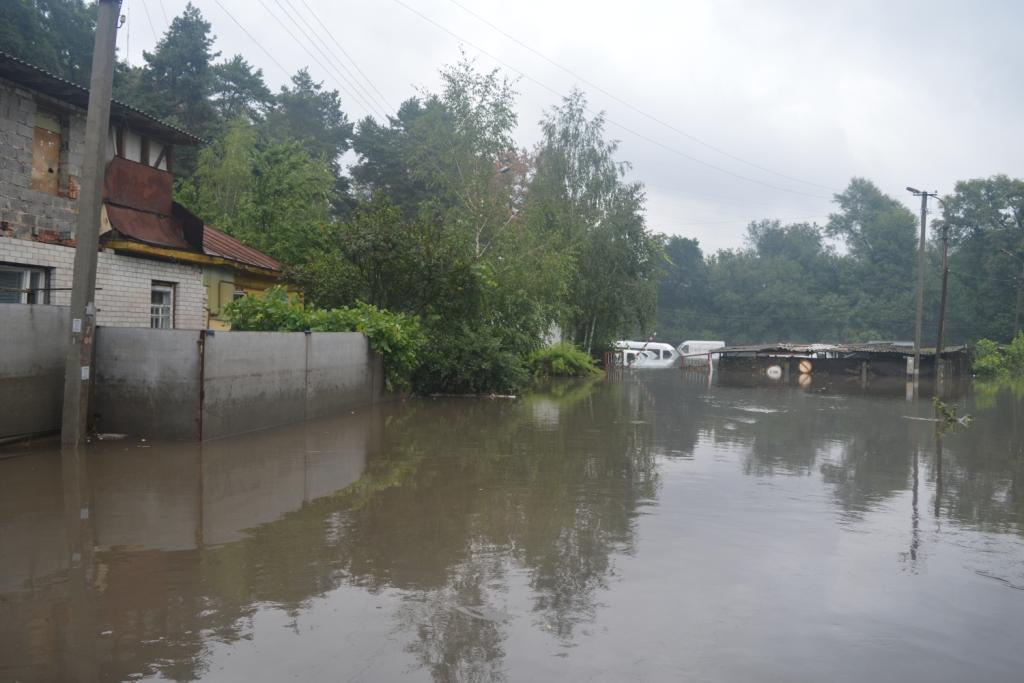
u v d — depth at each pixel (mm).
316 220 30281
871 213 84438
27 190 13664
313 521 7152
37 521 6914
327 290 20047
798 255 90250
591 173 40750
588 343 44750
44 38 28516
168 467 9484
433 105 29750
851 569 6020
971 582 5770
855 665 4234
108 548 6137
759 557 6270
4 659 4086
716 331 86875
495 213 27609
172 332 11195
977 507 8539
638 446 12812
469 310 21984
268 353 13094
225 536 6566
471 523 7207
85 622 4605
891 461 11875
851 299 79750
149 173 17000
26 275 13945
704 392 28328
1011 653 4453
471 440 12945
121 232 15406
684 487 9281
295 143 34781
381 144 49531
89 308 10672
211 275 18922
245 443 11562
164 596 5066
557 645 4391
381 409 17609
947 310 72875
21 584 5270
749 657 4297
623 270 43344
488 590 5316
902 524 7637
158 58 43500
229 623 4625
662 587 5453
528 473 9953
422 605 4996
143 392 11297
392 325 18250
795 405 22781
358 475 9477
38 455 9969
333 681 3891
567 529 7066
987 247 69812
